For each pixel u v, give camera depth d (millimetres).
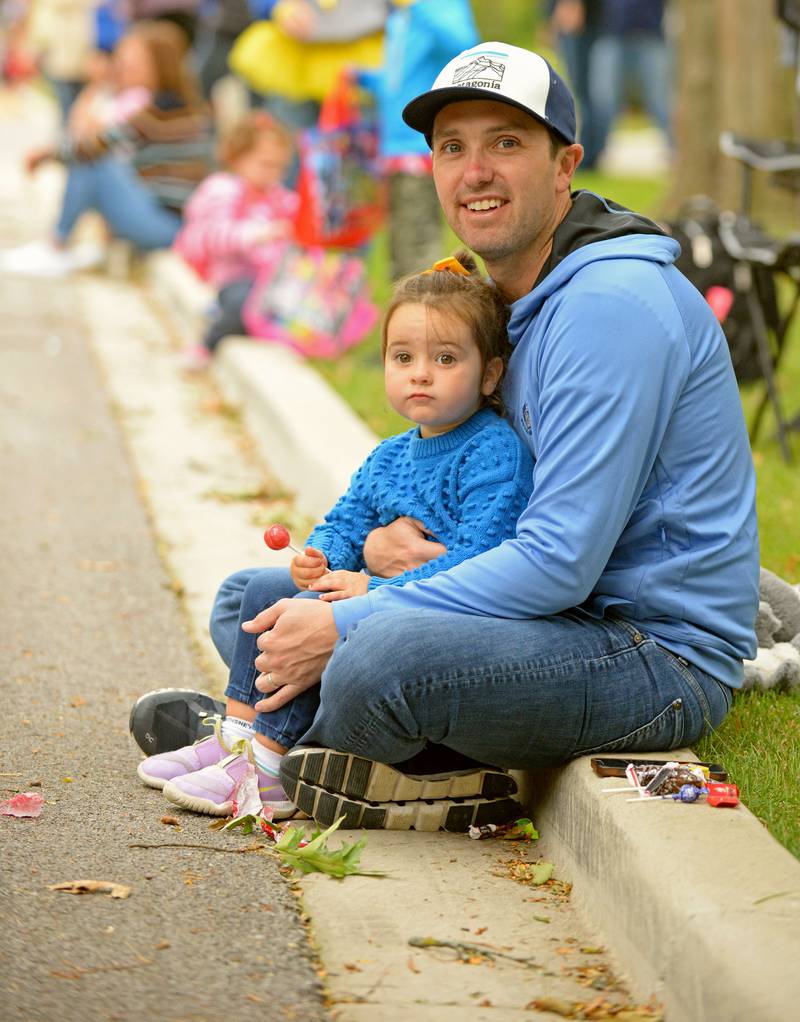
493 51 7363
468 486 7578
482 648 7051
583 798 7016
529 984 6203
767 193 24781
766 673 8695
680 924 5863
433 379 7535
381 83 16656
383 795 7578
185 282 22312
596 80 34500
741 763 7641
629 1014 5941
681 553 7309
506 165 7352
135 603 11227
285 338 17750
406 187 16203
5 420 16391
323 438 13664
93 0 31641
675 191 25453
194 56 31234
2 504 13531
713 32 24719
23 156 41312
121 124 24734
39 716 9109
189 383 18531
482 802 7711
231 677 8023
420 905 6875
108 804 7852
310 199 17422
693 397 7250
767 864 6148
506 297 7863
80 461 15031
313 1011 5918
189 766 8031
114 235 25281
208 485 14383
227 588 8445
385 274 22094
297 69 20453
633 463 7039
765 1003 5328
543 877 7133
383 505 7945
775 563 10781
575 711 7152
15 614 10906
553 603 7113
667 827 6480
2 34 59094
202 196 19391
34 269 25375
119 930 6461
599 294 7094
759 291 13703
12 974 6039
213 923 6574
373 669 7047
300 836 7309
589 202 7582
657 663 7281
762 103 23859
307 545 8172
